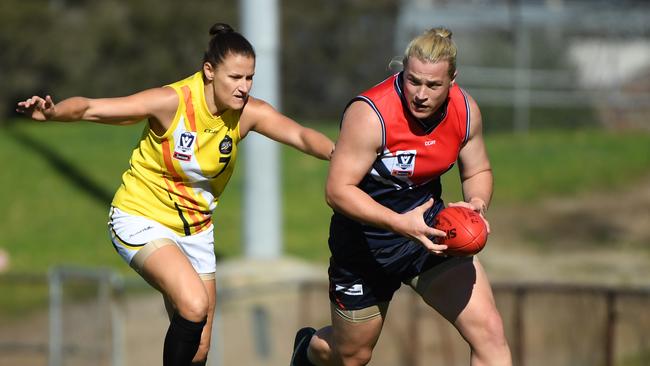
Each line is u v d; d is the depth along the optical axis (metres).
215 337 37.16
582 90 101.12
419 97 14.80
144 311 45.66
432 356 39.00
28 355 45.00
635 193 72.12
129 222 17.33
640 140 87.31
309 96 100.81
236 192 71.06
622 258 59.66
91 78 100.19
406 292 39.47
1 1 97.94
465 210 15.86
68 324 38.22
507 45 100.38
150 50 100.19
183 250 17.75
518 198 71.44
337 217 17.25
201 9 99.38
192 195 17.48
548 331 37.38
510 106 98.81
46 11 99.19
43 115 16.05
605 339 32.75
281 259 49.34
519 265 58.31
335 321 18.02
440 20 100.81
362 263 17.08
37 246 61.06
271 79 48.44
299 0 98.62
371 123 15.41
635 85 102.25
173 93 16.81
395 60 15.80
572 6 107.62
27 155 78.50
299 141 17.48
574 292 32.50
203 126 16.95
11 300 51.78
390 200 16.44
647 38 103.69
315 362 19.52
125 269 57.06
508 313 38.00
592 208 69.44
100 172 75.12
